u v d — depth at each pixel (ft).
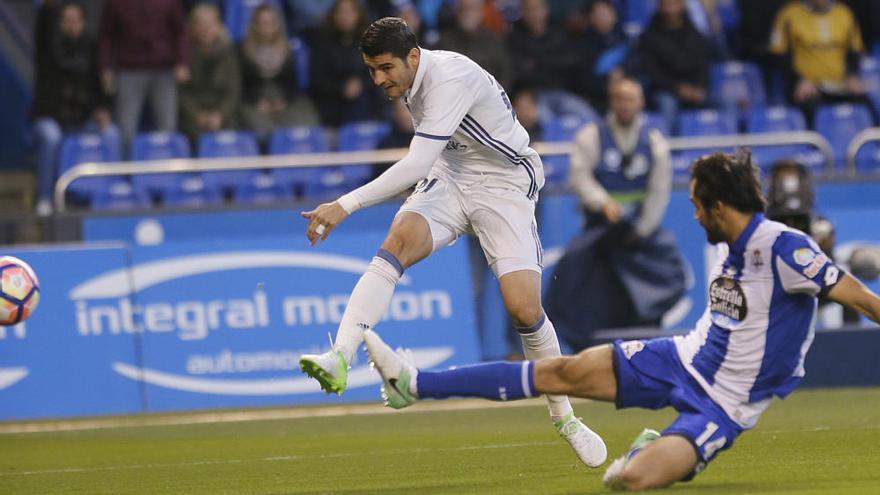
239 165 146.30
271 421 118.21
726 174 60.08
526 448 88.94
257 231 146.72
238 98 172.86
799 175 129.49
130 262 130.72
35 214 143.64
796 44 187.62
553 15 195.11
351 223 146.92
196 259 131.95
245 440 103.09
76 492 73.97
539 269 76.95
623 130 140.26
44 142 167.32
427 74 72.54
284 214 147.13
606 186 140.67
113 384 128.47
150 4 167.12
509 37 178.40
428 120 72.28
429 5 194.59
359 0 180.04
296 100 174.81
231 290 132.05
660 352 62.08
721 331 60.90
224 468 83.82
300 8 193.06
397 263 74.33
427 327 134.82
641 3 203.82
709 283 62.18
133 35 167.32
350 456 88.43
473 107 74.49
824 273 59.16
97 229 144.46
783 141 157.17
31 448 102.99
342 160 147.74
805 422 99.19
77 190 160.15
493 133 75.41
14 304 80.53
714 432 60.34
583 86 179.42
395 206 147.95
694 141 156.56
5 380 126.21
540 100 176.45
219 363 130.62
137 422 122.52
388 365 62.18
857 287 58.85
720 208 60.39
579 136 140.97
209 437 106.63
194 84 171.32
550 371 62.39
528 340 76.38
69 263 129.39
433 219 76.13
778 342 60.34
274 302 132.67
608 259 143.23
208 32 171.42
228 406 130.11
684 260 148.25
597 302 143.74
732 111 185.88
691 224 148.87
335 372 69.62
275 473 79.71
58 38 172.14
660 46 179.11
